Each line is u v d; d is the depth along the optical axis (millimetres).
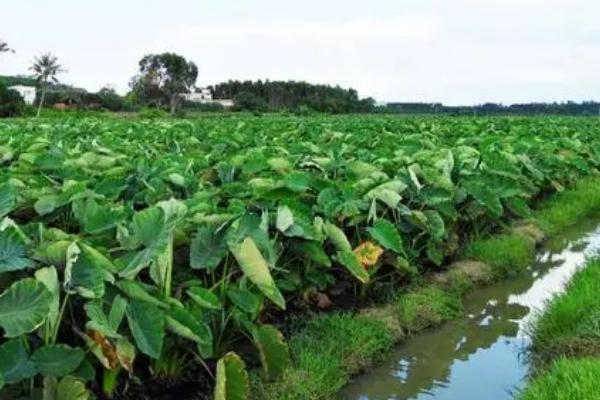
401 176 7957
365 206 6938
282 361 5027
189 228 5258
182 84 82375
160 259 4648
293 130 19281
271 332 5000
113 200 6738
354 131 19859
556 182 12539
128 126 21844
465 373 5812
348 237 7191
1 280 4277
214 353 5262
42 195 6113
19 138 13609
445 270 8086
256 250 4738
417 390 5508
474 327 6836
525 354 6121
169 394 5000
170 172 7656
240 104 80188
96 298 4148
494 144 12992
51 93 79000
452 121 29469
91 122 26531
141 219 4711
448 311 6961
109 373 4684
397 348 6246
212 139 14906
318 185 7328
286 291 6305
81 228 5602
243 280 5211
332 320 6137
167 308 4523
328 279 6492
